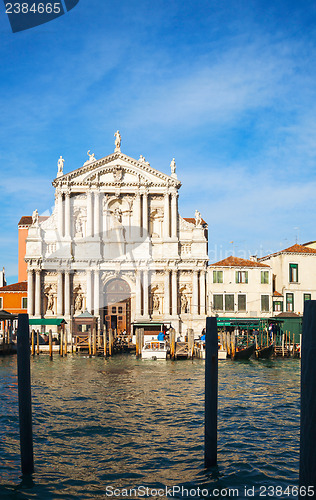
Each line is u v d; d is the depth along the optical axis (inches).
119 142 2578.7
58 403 970.1
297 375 1454.2
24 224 2952.8
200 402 987.3
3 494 516.7
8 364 1738.4
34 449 668.1
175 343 1927.9
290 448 681.6
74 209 2541.8
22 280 2925.7
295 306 2691.9
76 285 2512.3
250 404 978.1
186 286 2610.7
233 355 1911.9
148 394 1082.7
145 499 511.5
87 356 2059.5
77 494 521.0
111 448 674.8
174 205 2591.0
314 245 3048.7
